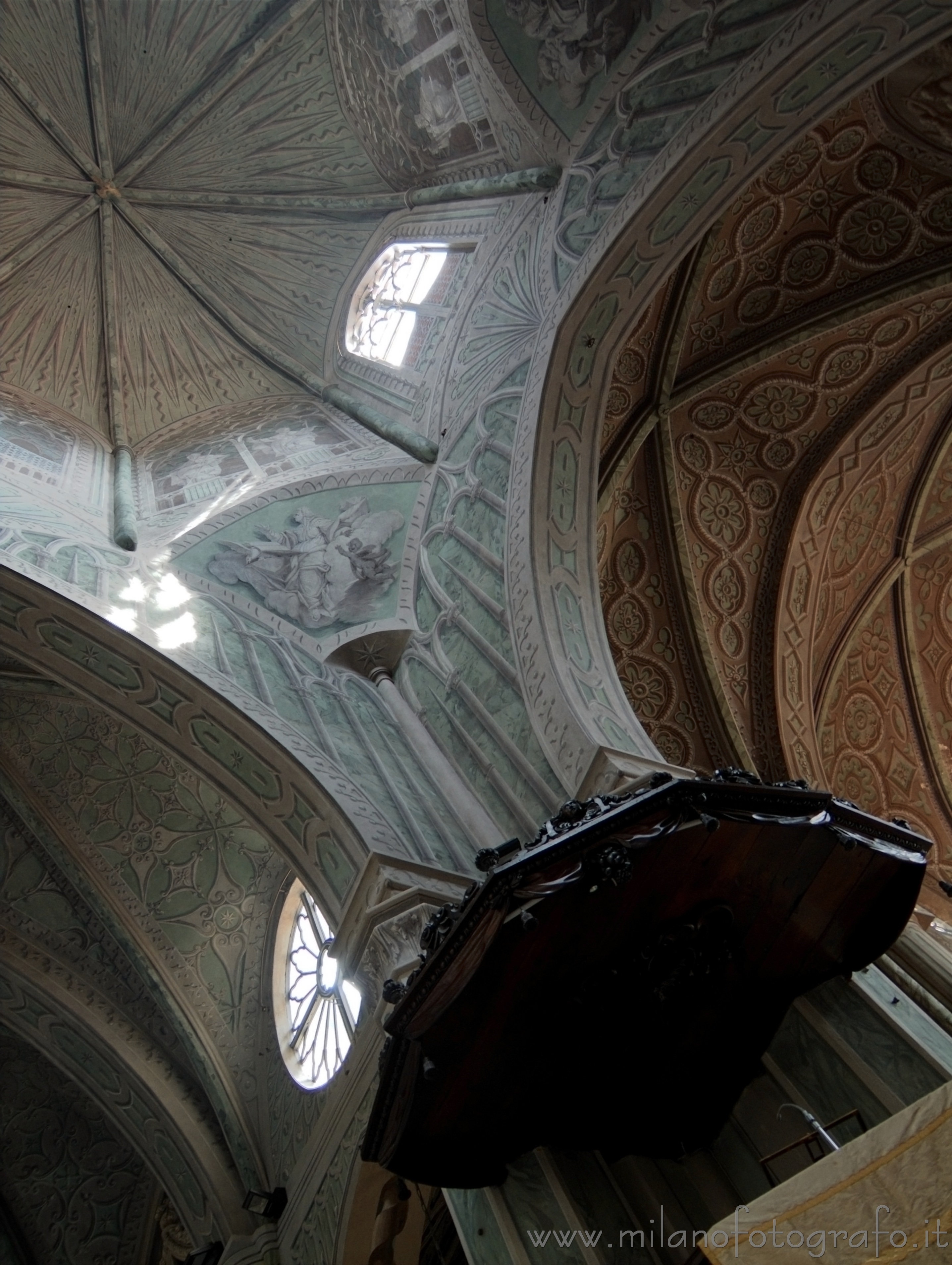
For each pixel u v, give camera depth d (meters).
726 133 6.85
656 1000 4.59
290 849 6.95
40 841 9.20
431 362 10.07
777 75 6.46
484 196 9.98
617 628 9.83
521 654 7.15
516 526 7.67
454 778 7.17
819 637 10.77
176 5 11.24
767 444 9.95
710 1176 4.86
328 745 7.15
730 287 8.98
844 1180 2.92
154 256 12.20
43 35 11.23
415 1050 4.32
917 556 10.98
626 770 6.00
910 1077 4.53
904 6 5.91
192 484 10.35
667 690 9.90
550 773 6.52
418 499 9.21
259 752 6.97
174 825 9.54
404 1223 6.82
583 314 7.87
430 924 4.34
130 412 11.66
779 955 4.80
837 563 10.62
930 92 7.67
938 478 10.59
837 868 4.60
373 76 10.77
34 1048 9.48
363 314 11.77
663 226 7.45
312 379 11.81
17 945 8.96
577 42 8.48
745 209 8.47
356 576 8.88
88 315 11.79
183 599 8.24
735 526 10.08
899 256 8.81
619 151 7.97
